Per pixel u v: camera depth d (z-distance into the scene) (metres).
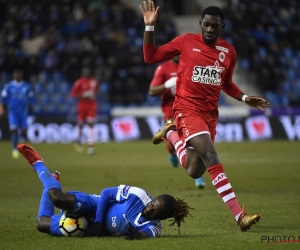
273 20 90.56
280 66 86.25
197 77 22.52
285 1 94.75
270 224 23.38
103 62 80.81
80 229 20.12
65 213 20.38
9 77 79.25
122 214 19.66
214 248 18.48
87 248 18.45
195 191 34.16
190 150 23.02
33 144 71.62
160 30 82.31
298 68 88.00
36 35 83.69
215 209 27.56
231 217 25.30
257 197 31.25
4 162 51.88
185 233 21.47
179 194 32.88
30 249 18.72
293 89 85.69
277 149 63.31
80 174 42.50
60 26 83.50
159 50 22.75
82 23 83.56
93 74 80.00
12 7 84.31
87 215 20.38
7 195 32.50
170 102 35.59
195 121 22.27
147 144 72.06
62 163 50.31
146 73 80.31
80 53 80.50
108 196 19.83
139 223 19.62
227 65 22.84
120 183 37.56
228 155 57.06
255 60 84.94
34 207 28.34
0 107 57.25
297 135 76.44
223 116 76.31
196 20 91.88
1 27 85.44
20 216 25.75
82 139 75.69
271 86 84.56
